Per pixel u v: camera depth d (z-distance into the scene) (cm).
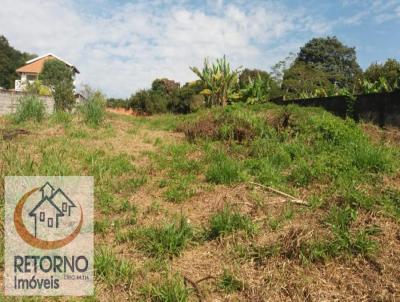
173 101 2666
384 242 290
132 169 506
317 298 237
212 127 730
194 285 248
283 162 521
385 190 382
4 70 4588
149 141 727
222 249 296
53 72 2927
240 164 508
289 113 731
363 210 334
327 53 4231
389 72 1784
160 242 299
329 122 644
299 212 353
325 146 575
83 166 496
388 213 327
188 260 284
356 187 388
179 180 460
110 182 444
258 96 1722
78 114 909
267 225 327
